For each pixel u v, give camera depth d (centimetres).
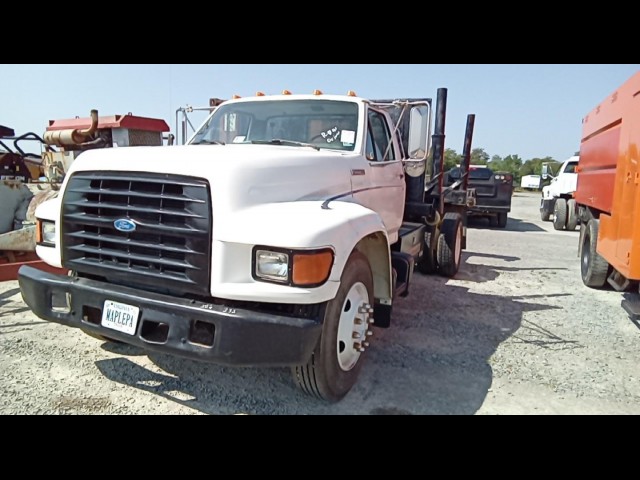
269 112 437
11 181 570
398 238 507
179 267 254
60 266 297
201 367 344
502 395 319
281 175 287
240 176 260
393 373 346
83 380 319
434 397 312
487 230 1375
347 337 298
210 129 456
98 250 278
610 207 526
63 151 652
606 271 610
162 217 259
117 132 686
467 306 536
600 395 325
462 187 798
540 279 698
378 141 444
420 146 443
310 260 242
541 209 1750
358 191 379
